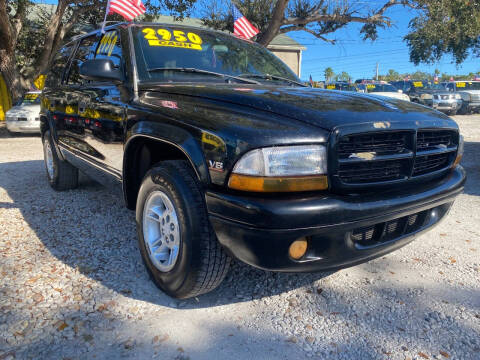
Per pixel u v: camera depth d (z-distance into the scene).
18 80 14.45
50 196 4.52
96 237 3.27
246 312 2.24
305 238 1.89
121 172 2.88
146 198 2.42
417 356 1.89
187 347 1.93
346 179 1.96
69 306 2.24
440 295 2.44
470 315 2.22
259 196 1.82
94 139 3.25
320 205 1.83
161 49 3.05
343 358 1.87
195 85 2.57
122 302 2.30
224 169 1.89
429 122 2.27
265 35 15.75
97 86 3.30
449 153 2.54
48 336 1.98
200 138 2.01
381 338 2.02
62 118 4.02
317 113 1.99
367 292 2.47
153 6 15.67
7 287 2.43
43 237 3.26
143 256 2.51
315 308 2.29
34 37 16.97
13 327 2.04
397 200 2.07
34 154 8.00
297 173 1.83
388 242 2.19
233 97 2.21
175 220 2.20
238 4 16.31
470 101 19.20
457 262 2.91
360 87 18.91
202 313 2.22
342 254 2.00
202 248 2.07
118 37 3.23
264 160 1.80
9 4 14.85
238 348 1.93
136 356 1.86
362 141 1.99
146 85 2.70
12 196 4.54
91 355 1.85
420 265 2.86
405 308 2.29
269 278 2.64
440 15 15.59
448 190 2.39
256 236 1.81
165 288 2.33
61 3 14.24
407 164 2.15
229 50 3.41
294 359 1.86
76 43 4.35
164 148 2.56
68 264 2.76
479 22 15.56
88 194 4.59
